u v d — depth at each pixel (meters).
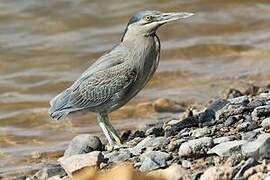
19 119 20.38
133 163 12.83
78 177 12.01
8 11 28.88
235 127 13.69
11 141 18.66
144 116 19.62
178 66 24.02
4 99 21.98
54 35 27.81
